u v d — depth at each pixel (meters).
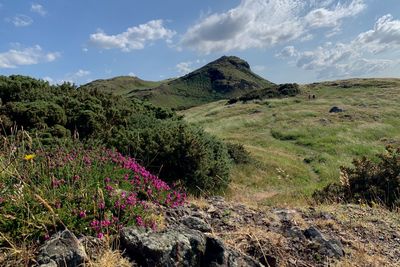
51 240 3.24
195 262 3.51
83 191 4.11
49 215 3.62
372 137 32.91
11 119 9.28
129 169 5.82
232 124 43.31
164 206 5.20
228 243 4.21
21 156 4.70
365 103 48.88
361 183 8.77
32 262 3.12
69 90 12.83
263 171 19.73
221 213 5.29
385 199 7.81
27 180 4.14
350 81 72.81
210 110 58.25
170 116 16.25
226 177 11.67
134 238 3.51
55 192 4.00
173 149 9.53
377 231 5.34
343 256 4.33
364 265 4.19
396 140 30.80
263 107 52.84
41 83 12.30
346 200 8.35
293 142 33.66
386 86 62.47
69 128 10.20
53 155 5.63
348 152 28.12
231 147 21.39
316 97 58.62
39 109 9.53
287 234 4.69
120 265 3.23
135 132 10.41
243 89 193.50
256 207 5.95
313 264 4.10
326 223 5.40
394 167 8.53
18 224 3.48
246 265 3.75
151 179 5.76
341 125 36.91
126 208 4.14
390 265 4.25
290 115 44.41
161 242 3.46
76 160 5.26
